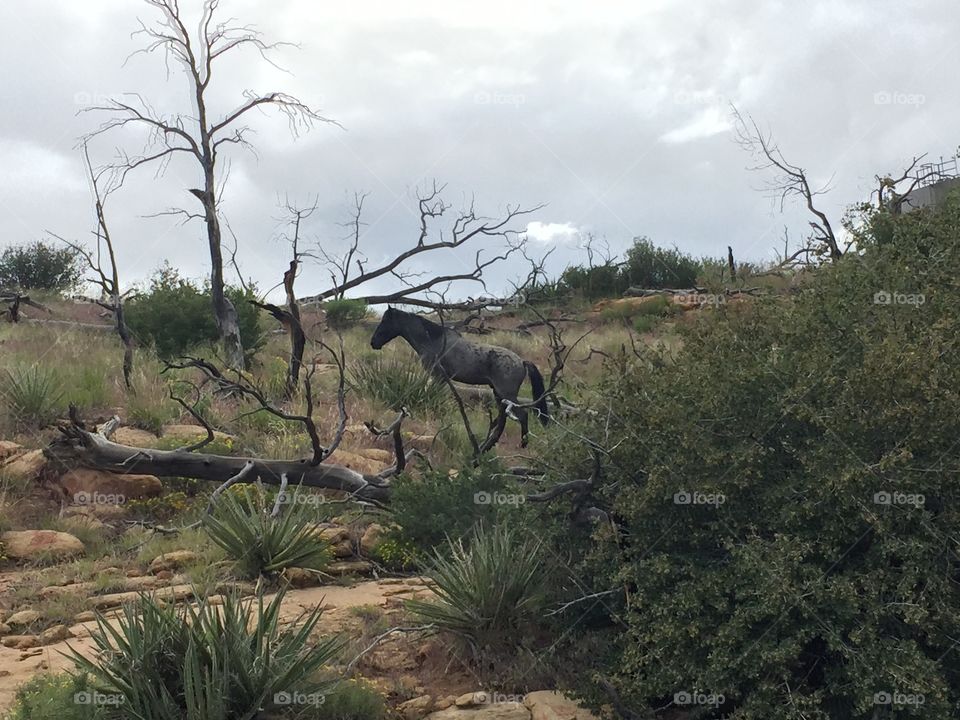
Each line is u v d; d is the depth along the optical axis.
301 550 8.47
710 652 5.60
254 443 12.48
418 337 15.19
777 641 5.45
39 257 34.31
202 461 10.58
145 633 5.38
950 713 4.99
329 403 14.88
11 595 7.81
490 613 6.58
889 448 5.61
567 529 7.20
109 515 10.12
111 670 5.29
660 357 7.07
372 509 10.16
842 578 5.34
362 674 6.31
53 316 24.33
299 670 5.42
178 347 18.86
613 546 6.56
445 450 12.88
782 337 6.45
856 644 5.35
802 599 5.34
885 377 5.56
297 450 11.97
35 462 10.47
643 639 5.84
